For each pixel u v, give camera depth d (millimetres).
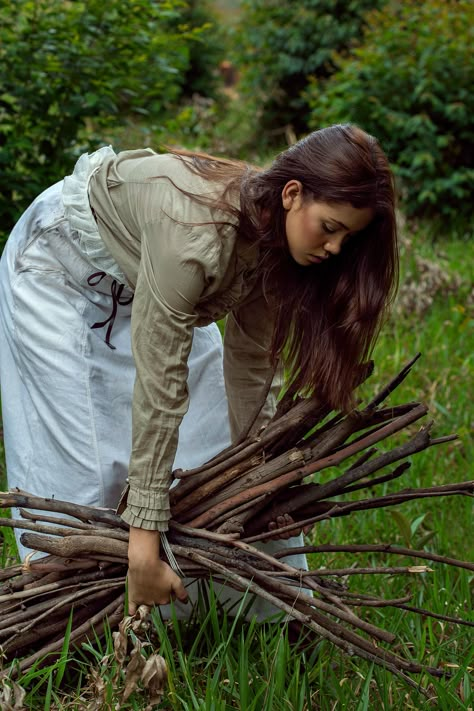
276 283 2098
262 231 1981
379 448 3648
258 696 2045
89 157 2342
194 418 2607
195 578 2348
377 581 2746
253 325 2369
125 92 4492
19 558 2516
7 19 4289
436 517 3148
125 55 4395
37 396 2422
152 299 1971
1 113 4195
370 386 4191
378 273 2041
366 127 7258
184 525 2205
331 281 2090
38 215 2461
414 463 3479
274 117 9648
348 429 2256
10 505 2172
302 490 2295
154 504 2041
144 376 1987
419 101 7156
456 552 2967
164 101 4883
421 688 2135
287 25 9680
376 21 8000
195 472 2232
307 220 1942
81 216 2270
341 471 3488
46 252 2424
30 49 4113
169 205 1984
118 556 2166
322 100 7629
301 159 1928
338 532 3041
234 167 2045
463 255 6191
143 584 2104
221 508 2215
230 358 2459
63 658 2117
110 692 2049
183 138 7766
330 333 2105
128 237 2164
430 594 2699
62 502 2199
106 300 2416
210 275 1960
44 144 4227
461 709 2115
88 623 2184
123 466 2410
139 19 4387
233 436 2561
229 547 2209
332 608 2107
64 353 2391
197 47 11102
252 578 2160
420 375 4312
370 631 2084
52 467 2404
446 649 2410
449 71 7207
